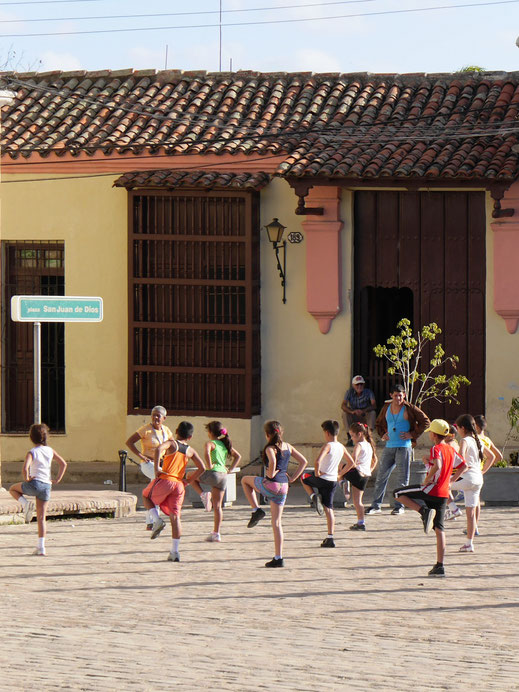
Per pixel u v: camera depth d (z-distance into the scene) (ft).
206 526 53.57
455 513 54.54
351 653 30.48
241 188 68.39
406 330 64.23
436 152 67.21
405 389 65.36
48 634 32.68
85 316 53.67
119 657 30.07
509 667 29.04
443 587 39.37
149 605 36.60
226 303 69.82
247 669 28.84
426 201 69.31
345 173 65.21
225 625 33.83
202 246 69.87
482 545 47.65
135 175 70.28
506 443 68.39
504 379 68.39
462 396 69.36
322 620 34.47
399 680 27.76
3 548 47.39
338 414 70.13
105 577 41.27
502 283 67.67
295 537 50.14
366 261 69.92
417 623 34.01
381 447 68.74
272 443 43.68
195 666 29.14
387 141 69.00
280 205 69.87
